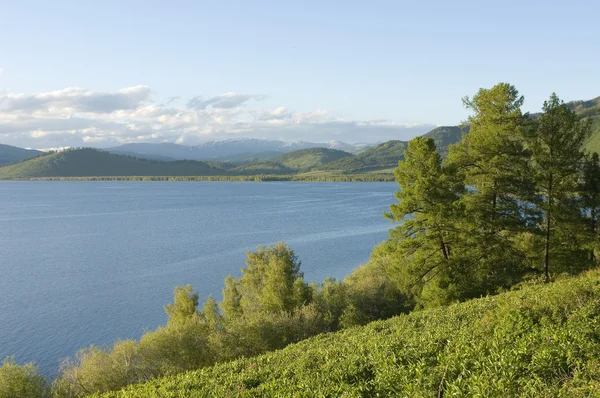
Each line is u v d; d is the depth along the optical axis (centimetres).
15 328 5112
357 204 18700
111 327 5156
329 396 1152
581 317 1291
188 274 7475
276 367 1655
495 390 876
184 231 12231
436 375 1063
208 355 2956
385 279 4431
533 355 1044
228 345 2916
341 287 4347
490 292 2797
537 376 933
